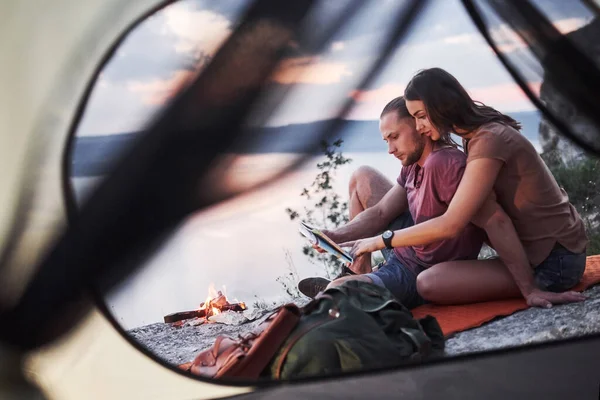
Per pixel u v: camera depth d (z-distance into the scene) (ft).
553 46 6.51
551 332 6.50
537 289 7.13
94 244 4.89
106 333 5.26
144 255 5.15
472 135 7.32
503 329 6.65
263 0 5.20
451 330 6.66
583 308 6.87
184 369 6.23
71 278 4.88
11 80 4.89
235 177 5.36
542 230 7.28
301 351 5.85
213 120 5.12
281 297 7.80
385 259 7.98
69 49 4.94
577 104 6.75
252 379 5.82
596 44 6.42
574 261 7.32
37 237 4.85
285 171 5.61
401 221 8.03
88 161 4.92
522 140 7.16
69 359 5.21
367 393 5.65
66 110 4.95
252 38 5.18
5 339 4.96
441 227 7.15
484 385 5.73
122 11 4.96
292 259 7.92
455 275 7.19
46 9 4.90
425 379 5.82
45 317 4.94
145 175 4.97
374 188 8.09
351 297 6.34
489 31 6.78
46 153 4.90
